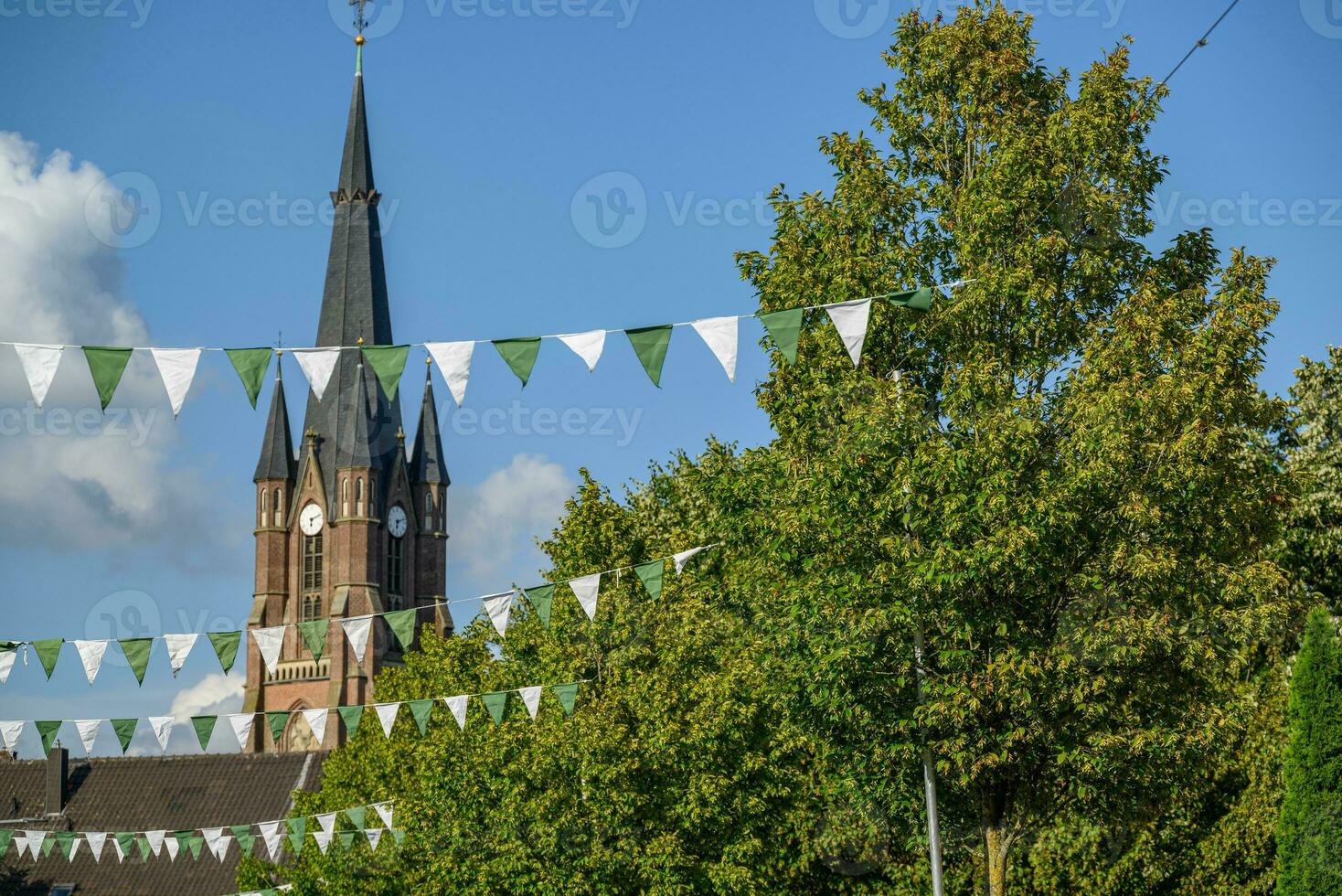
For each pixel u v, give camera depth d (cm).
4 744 2833
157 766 9600
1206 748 2678
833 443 2916
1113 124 2900
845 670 2764
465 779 4203
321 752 9694
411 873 4459
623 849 3984
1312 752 3397
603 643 4484
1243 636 2661
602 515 5003
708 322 1950
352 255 18912
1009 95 3072
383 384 1928
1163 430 2648
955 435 2772
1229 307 2758
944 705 2630
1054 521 2583
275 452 19175
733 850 3962
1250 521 2797
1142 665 2767
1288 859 3394
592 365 1938
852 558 2825
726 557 4412
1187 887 4584
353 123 18862
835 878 4428
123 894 8888
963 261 2919
